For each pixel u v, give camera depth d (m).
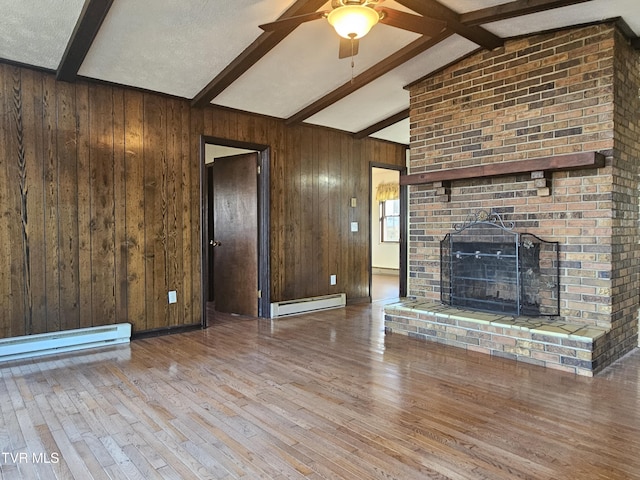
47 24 2.97
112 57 3.47
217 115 4.63
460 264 4.14
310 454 2.02
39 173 3.56
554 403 2.59
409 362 3.37
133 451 2.04
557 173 3.52
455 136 4.21
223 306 5.42
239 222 5.24
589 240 3.37
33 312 3.55
